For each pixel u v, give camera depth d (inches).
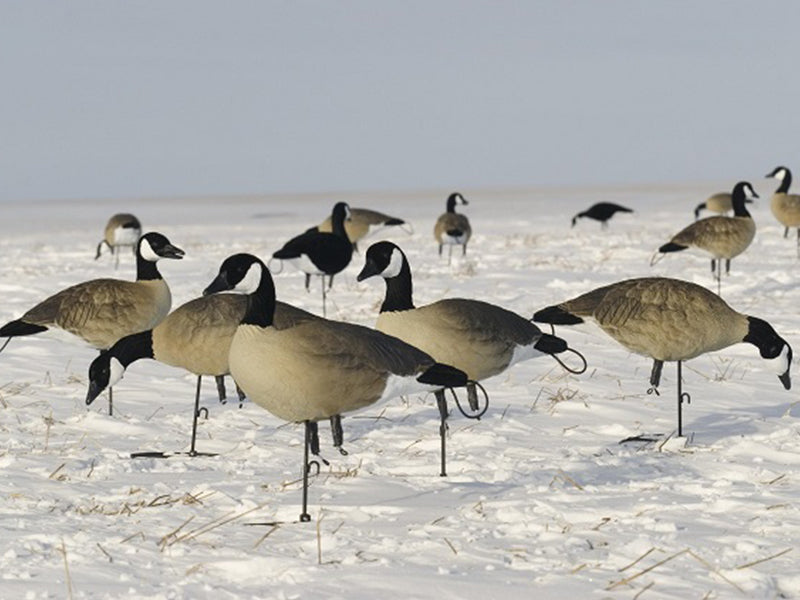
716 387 643.5
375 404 398.3
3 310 991.6
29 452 482.3
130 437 525.7
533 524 356.2
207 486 415.5
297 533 350.9
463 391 629.9
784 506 374.9
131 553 327.3
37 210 6053.2
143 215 4635.8
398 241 2009.1
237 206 6353.3
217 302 502.3
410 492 407.5
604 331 516.7
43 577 301.7
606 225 2341.3
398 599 284.2
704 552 323.9
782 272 1213.1
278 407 384.5
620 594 287.6
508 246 1796.3
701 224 1063.0
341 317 929.5
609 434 532.7
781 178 1720.0
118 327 591.5
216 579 304.3
